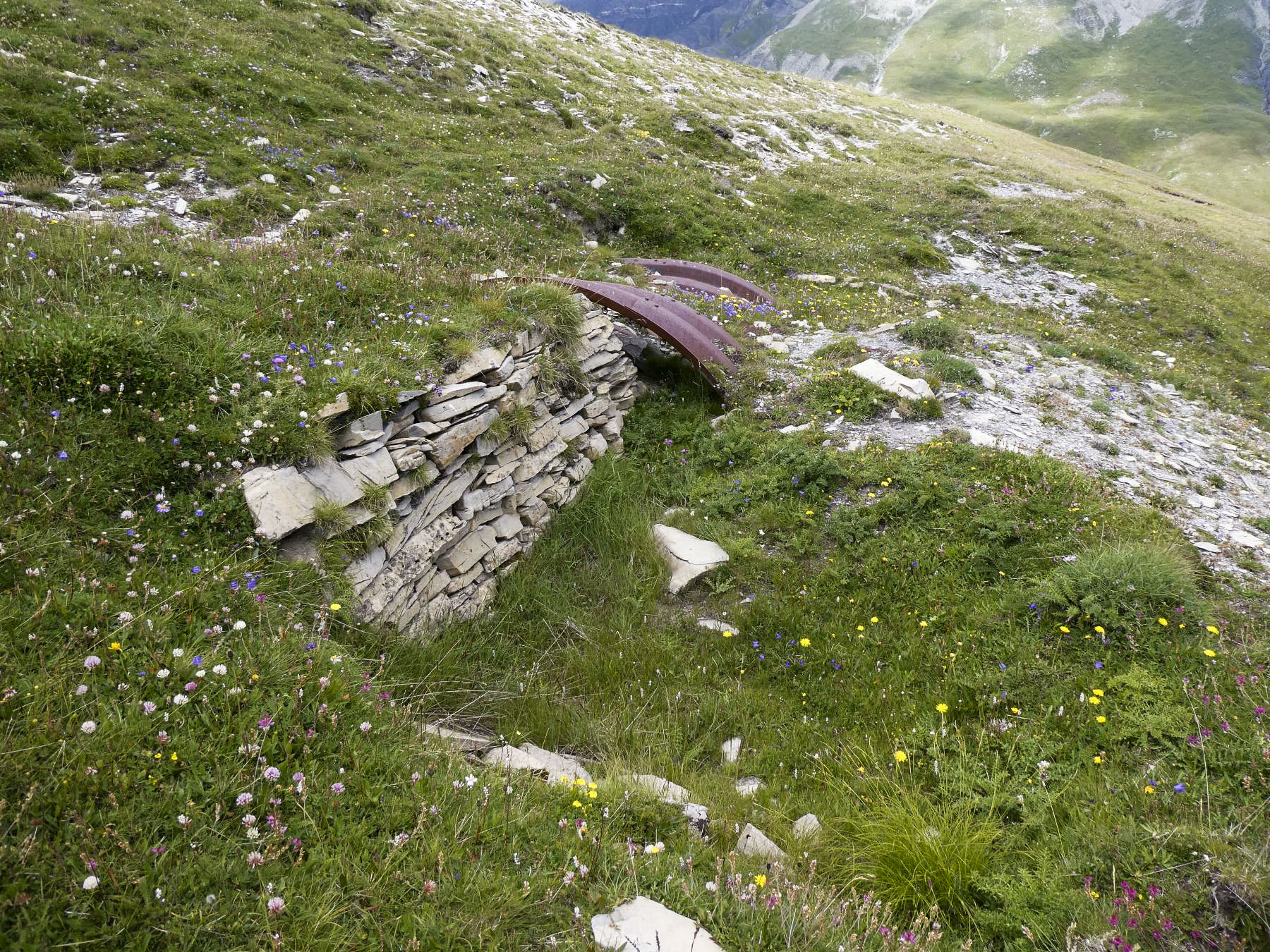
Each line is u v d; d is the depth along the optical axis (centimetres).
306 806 385
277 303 830
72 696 384
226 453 610
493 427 846
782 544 909
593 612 823
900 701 667
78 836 326
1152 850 455
